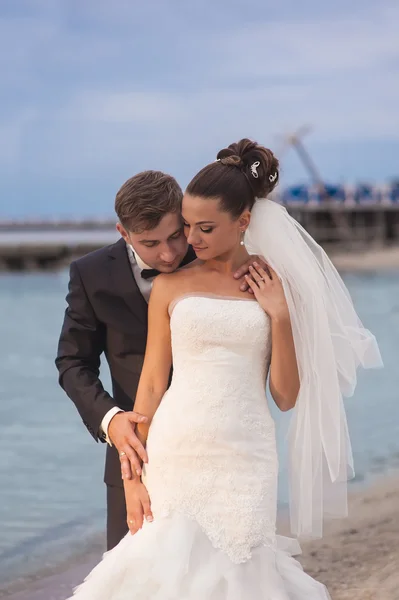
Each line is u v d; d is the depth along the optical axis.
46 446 9.45
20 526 6.45
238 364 3.15
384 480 7.39
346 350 3.40
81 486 7.69
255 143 3.25
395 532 5.62
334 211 75.44
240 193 3.13
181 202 3.14
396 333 21.12
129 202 3.07
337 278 3.41
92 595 3.06
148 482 3.18
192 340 3.13
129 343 3.48
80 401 3.36
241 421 3.12
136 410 3.28
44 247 66.50
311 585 3.30
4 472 8.21
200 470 3.10
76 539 6.12
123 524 3.53
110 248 3.52
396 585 4.55
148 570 3.02
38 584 5.18
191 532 3.05
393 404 11.41
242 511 3.08
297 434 3.36
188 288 3.22
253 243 3.25
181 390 3.16
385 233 76.38
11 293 44.47
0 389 14.16
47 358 18.78
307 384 3.30
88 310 3.49
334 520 5.98
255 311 3.17
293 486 3.43
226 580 3.04
